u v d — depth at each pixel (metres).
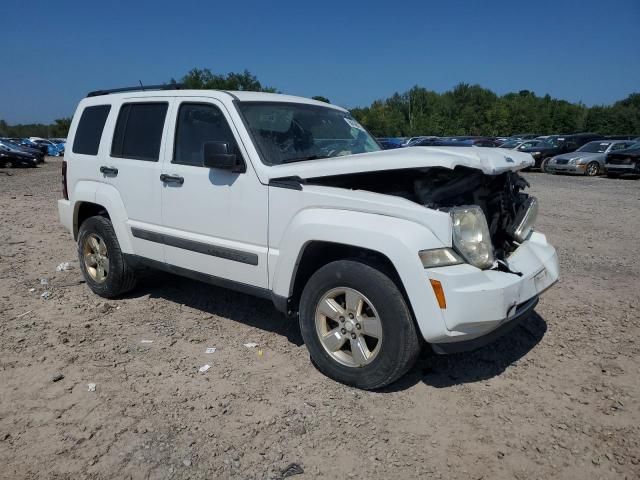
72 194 5.55
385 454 2.93
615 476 2.75
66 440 3.04
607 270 6.54
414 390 3.62
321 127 4.75
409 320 3.33
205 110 4.41
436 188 3.62
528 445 3.01
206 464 2.84
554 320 4.85
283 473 2.78
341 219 3.48
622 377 3.78
